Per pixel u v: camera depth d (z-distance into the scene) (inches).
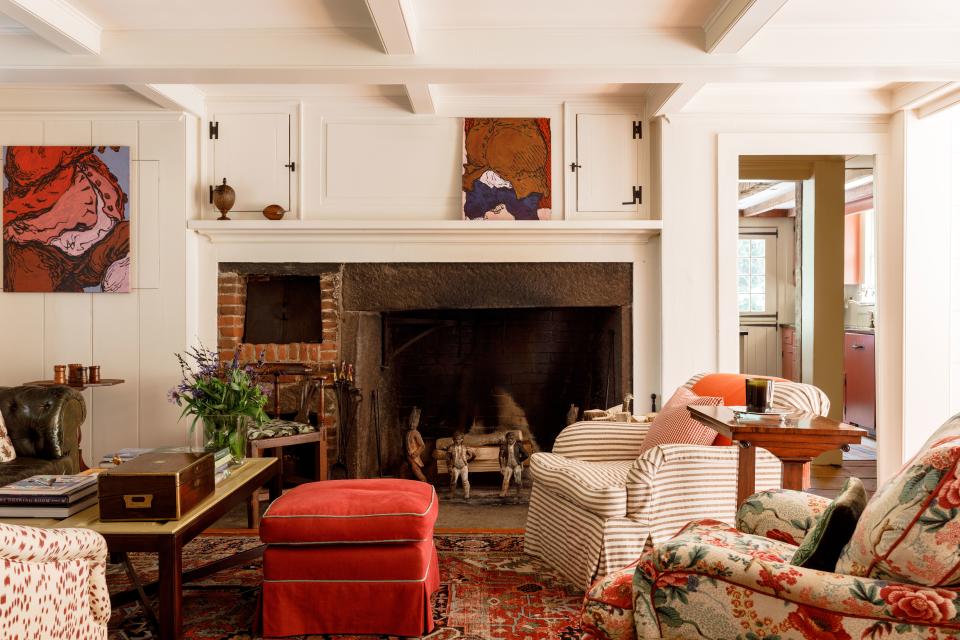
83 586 57.1
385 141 160.7
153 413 155.6
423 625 85.6
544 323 180.2
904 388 155.6
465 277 162.7
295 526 84.3
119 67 116.8
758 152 157.8
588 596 61.6
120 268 154.6
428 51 116.6
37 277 154.6
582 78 123.1
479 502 153.6
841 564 50.1
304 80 123.2
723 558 52.9
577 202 160.9
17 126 154.9
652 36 116.7
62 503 80.3
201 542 121.9
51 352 155.7
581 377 180.4
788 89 151.9
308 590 84.7
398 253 161.5
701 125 157.1
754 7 98.0
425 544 87.5
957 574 43.3
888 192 158.7
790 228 306.2
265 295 169.9
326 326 161.8
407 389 178.1
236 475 100.6
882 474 158.7
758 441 83.0
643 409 162.9
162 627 75.6
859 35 116.0
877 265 159.8
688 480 101.0
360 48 116.6
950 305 155.3
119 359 155.6
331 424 162.1
